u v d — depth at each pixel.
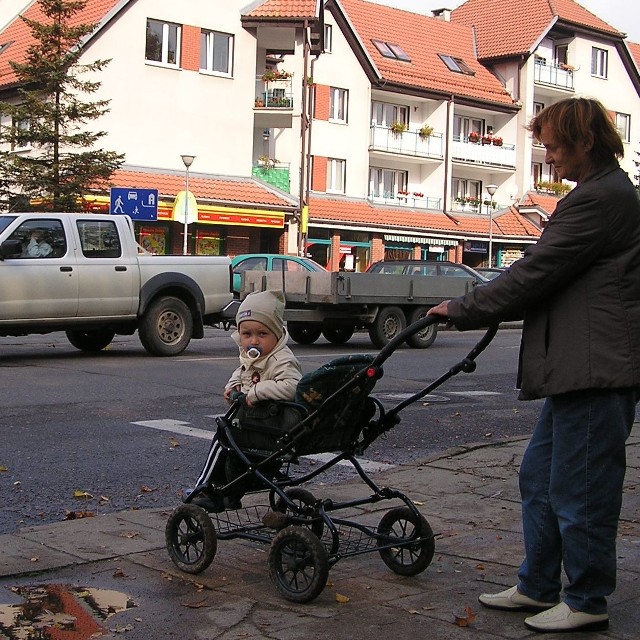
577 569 4.08
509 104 49.34
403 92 44.81
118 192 25.64
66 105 31.11
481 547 5.46
